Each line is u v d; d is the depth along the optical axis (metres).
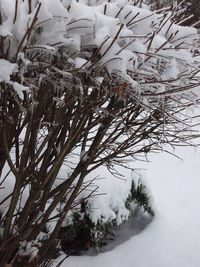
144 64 1.94
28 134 2.15
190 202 5.01
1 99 2.01
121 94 1.85
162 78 2.04
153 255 3.73
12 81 1.58
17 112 2.12
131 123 2.49
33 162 2.28
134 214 4.27
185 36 2.24
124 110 2.35
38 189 2.35
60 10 1.61
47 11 1.58
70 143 2.36
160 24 2.21
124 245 3.86
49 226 3.12
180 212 4.70
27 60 1.53
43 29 1.63
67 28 1.74
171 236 4.08
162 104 2.25
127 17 1.97
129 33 1.82
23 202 3.13
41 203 2.48
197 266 3.63
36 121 2.21
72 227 3.54
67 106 2.13
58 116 2.13
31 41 1.66
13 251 2.50
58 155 2.34
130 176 4.13
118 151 2.51
